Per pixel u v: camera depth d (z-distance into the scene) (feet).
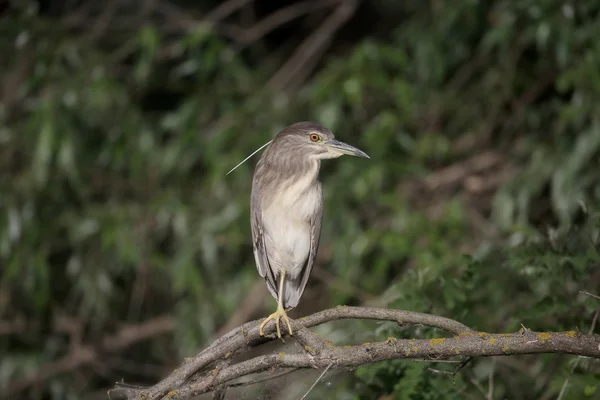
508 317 25.61
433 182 39.81
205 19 45.60
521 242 22.80
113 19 44.98
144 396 17.11
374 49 38.24
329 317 16.79
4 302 40.14
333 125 37.83
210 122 42.14
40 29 40.52
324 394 22.84
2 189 38.60
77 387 40.70
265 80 44.39
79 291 41.24
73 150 37.76
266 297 38.68
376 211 39.70
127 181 41.29
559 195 33.12
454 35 40.01
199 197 39.86
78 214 40.14
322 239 37.86
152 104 44.39
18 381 40.47
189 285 37.93
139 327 41.42
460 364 18.38
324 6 47.98
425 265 28.19
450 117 41.22
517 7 35.96
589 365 20.15
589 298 19.26
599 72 33.40
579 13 35.58
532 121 37.99
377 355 16.08
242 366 16.70
